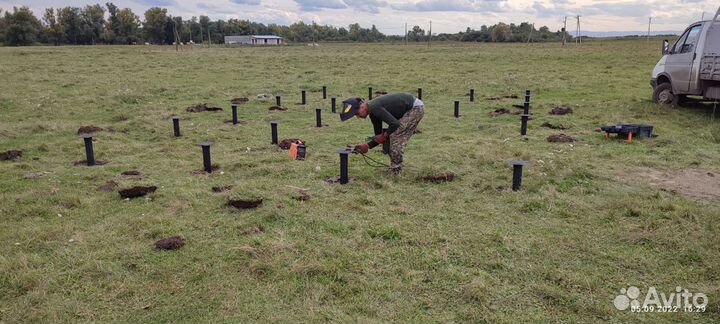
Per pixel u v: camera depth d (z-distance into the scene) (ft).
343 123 36.27
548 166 23.00
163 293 12.30
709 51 37.14
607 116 36.88
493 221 16.79
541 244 14.87
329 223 16.58
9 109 42.09
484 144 28.14
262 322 11.09
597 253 14.25
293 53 145.79
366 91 56.39
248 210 17.87
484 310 11.46
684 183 21.04
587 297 11.96
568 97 49.57
